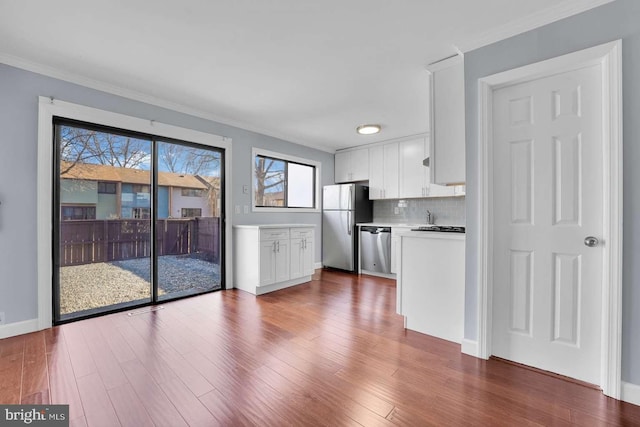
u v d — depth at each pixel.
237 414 1.49
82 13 1.82
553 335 1.88
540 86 1.91
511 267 2.02
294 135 4.76
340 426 1.41
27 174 2.45
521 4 1.75
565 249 1.83
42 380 1.76
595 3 1.65
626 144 1.59
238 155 4.13
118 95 2.97
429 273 2.47
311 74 2.66
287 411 1.51
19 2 1.71
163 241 3.41
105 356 2.07
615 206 1.61
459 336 2.31
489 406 1.56
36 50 2.26
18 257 2.41
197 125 3.64
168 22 1.92
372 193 5.28
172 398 1.61
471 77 2.12
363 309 3.16
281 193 4.96
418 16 1.87
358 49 2.25
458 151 2.33
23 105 2.42
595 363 1.74
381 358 2.08
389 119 3.93
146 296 3.27
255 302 3.40
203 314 2.97
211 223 3.87
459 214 4.66
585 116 1.76
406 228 4.50
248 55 2.34
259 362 2.01
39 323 2.51
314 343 2.32
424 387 1.73
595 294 1.74
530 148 1.95
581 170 1.78
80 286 2.84
